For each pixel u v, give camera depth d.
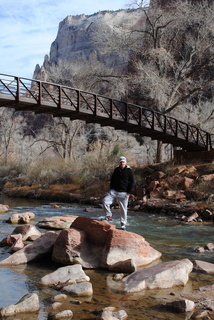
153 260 7.81
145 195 19.12
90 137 52.81
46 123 62.12
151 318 4.79
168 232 11.70
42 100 16.73
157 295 5.68
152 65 31.42
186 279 6.31
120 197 9.06
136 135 50.81
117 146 32.03
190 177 19.12
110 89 34.59
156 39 31.17
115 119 19.98
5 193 27.09
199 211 15.46
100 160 27.72
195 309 5.13
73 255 7.34
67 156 38.22
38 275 6.64
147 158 41.09
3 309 4.81
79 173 25.83
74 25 158.88
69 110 17.80
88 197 21.64
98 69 34.91
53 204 20.27
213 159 22.66
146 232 11.62
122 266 6.96
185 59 31.92
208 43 30.17
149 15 30.92
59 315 4.71
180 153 24.06
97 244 7.58
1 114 51.97
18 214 13.04
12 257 7.53
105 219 8.99
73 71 39.34
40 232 10.44
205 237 10.88
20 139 56.47
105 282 6.31
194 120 33.12
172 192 18.28
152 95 30.12
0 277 6.45
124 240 7.48
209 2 32.62
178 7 29.80
